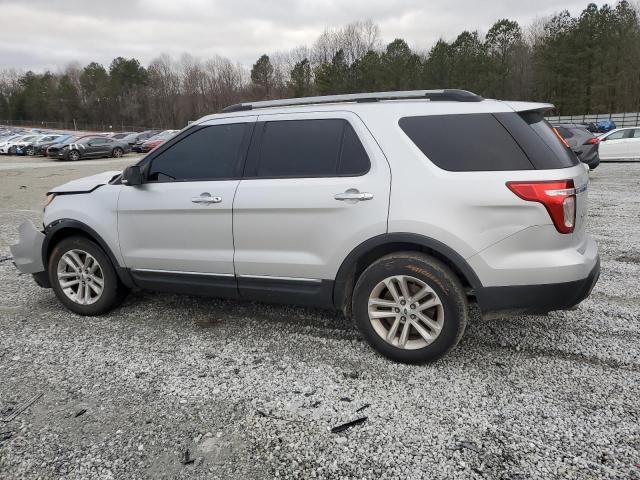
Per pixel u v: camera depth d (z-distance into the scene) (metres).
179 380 3.13
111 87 97.62
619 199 9.90
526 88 55.56
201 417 2.73
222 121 3.67
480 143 2.99
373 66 56.88
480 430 2.57
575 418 2.65
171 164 3.79
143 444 2.51
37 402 2.89
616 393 2.87
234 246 3.55
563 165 2.94
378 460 2.37
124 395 2.96
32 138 32.69
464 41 54.59
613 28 51.16
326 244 3.25
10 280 5.32
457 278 3.06
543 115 3.48
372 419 2.69
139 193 3.84
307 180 3.28
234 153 3.58
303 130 3.40
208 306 4.40
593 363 3.23
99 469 2.34
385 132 3.15
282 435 2.57
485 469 2.29
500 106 3.08
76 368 3.30
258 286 3.56
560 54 52.16
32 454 2.45
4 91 110.62
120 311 4.32
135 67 98.94
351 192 3.14
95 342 3.70
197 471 2.32
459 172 2.97
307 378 3.12
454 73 52.16
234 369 3.26
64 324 4.06
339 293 3.33
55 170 20.00
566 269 2.88
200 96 91.06
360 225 3.13
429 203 2.98
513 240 2.87
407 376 3.12
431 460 2.36
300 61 76.62
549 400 2.82
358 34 72.12
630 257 5.73
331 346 3.57
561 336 3.64
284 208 3.32
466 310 3.07
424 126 3.11
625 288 4.66
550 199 2.81
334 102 3.47
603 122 40.22
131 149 33.38
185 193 3.65
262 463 2.37
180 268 3.78
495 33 58.25
